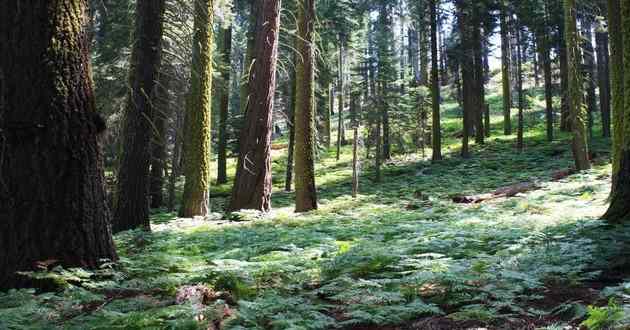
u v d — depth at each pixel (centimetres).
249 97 1633
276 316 447
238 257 827
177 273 658
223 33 3316
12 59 628
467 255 707
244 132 1625
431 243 771
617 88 1313
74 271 598
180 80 1742
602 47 3825
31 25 630
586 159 2183
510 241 770
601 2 2722
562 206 1269
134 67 1309
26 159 625
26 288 598
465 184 2517
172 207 2214
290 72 2825
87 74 676
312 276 651
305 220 1367
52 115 635
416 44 6475
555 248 652
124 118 1337
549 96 3597
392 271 655
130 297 575
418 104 3809
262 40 1634
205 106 1675
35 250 617
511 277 505
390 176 3231
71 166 646
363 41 4997
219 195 2942
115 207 1323
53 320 476
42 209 625
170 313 435
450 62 3891
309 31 1730
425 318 466
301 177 1717
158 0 1316
